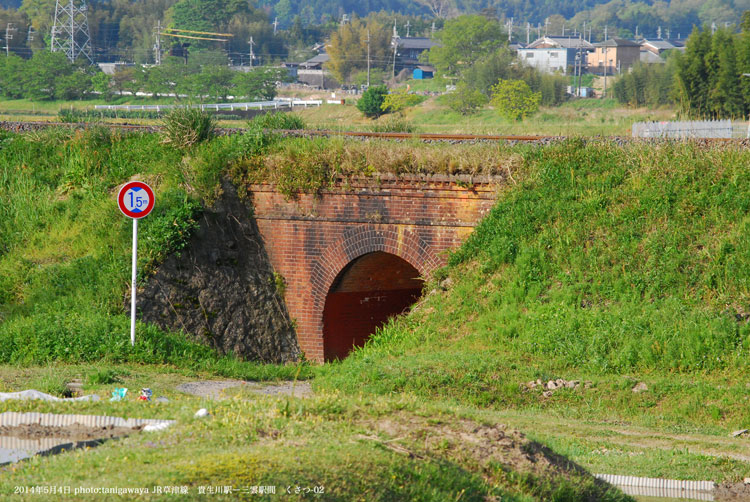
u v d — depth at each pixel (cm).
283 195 3969
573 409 2717
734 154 3625
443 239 3759
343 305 4128
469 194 3725
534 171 3759
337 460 1569
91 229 4034
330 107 18975
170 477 1427
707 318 3064
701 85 12750
